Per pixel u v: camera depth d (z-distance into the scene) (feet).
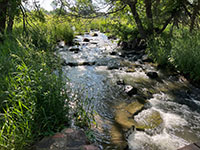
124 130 10.47
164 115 12.85
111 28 31.78
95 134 9.61
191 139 10.28
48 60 13.01
